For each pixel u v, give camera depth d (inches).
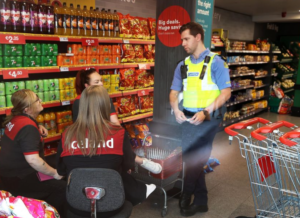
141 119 212.5
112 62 175.2
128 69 187.5
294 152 78.7
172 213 120.0
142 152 121.3
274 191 88.9
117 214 74.1
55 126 148.9
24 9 125.2
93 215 68.5
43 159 101.9
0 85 124.1
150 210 122.0
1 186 110.7
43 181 96.8
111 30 170.2
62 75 172.4
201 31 104.1
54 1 149.3
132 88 191.6
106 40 163.3
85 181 68.1
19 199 67.7
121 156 73.4
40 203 71.0
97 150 70.4
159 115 136.9
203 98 108.3
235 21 374.0
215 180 155.0
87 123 71.6
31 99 95.4
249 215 120.3
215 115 109.1
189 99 111.0
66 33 146.6
